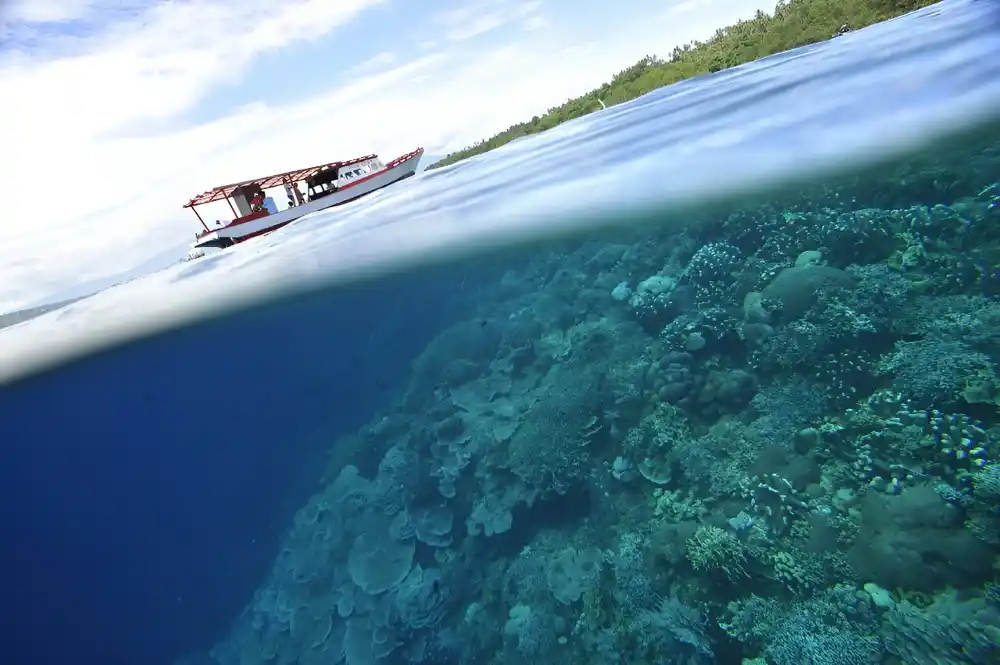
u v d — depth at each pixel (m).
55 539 22.66
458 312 15.86
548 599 6.00
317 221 12.81
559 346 8.70
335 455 11.13
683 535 5.18
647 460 6.16
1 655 15.26
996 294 5.30
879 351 5.42
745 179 9.45
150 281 11.34
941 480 4.22
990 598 3.53
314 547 8.68
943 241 6.14
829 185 9.23
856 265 6.33
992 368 4.63
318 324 16.97
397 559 7.43
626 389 6.76
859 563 4.15
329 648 7.18
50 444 19.23
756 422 5.57
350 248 11.50
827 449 5.00
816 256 6.74
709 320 6.68
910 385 4.87
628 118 11.58
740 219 8.50
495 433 7.75
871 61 9.86
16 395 14.73
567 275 10.96
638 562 5.46
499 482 7.38
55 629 15.27
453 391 9.00
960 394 4.61
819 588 4.26
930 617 3.60
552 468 6.76
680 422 6.12
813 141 8.34
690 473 5.65
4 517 21.52
